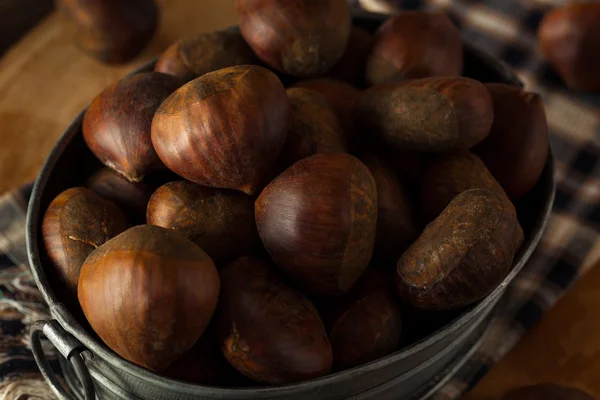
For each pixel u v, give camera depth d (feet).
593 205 1.01
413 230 0.74
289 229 0.66
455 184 0.73
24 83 1.20
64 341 0.66
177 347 0.64
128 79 0.77
